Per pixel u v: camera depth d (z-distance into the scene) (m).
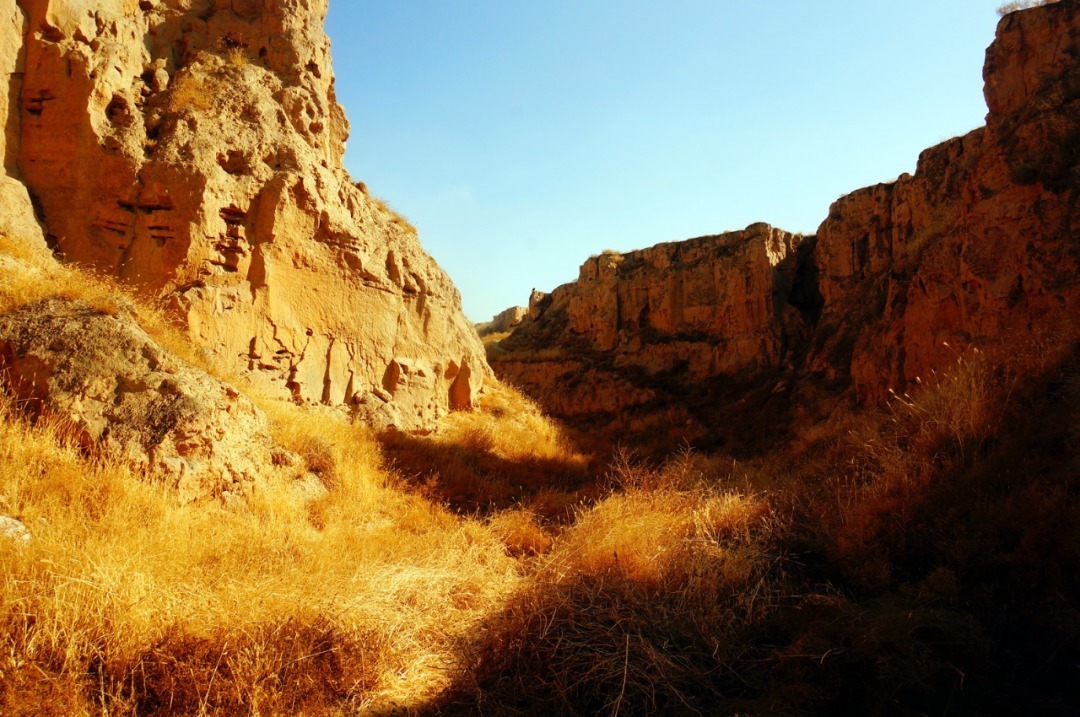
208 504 5.93
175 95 9.95
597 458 16.05
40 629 3.34
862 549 5.09
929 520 5.15
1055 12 11.80
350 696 3.74
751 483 8.91
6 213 7.91
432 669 4.19
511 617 4.47
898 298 18.61
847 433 10.93
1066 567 4.10
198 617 3.82
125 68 9.72
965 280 11.98
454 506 9.04
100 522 4.65
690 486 8.63
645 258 34.69
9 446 4.96
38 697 3.04
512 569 6.24
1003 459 5.48
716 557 5.18
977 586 4.35
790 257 30.17
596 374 31.17
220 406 6.75
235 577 4.57
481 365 17.34
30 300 6.39
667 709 3.66
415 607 4.84
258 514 6.28
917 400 8.57
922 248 18.97
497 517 8.16
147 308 7.96
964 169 13.81
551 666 3.95
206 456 6.18
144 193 9.09
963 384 6.72
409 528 7.30
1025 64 12.18
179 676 3.42
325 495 7.51
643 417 27.62
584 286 36.66
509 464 12.60
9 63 8.61
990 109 12.78
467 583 5.49
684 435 24.61
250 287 9.88
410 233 15.09
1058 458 5.22
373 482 8.38
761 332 28.02
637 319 33.28
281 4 11.92
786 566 5.26
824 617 4.29
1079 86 10.91
